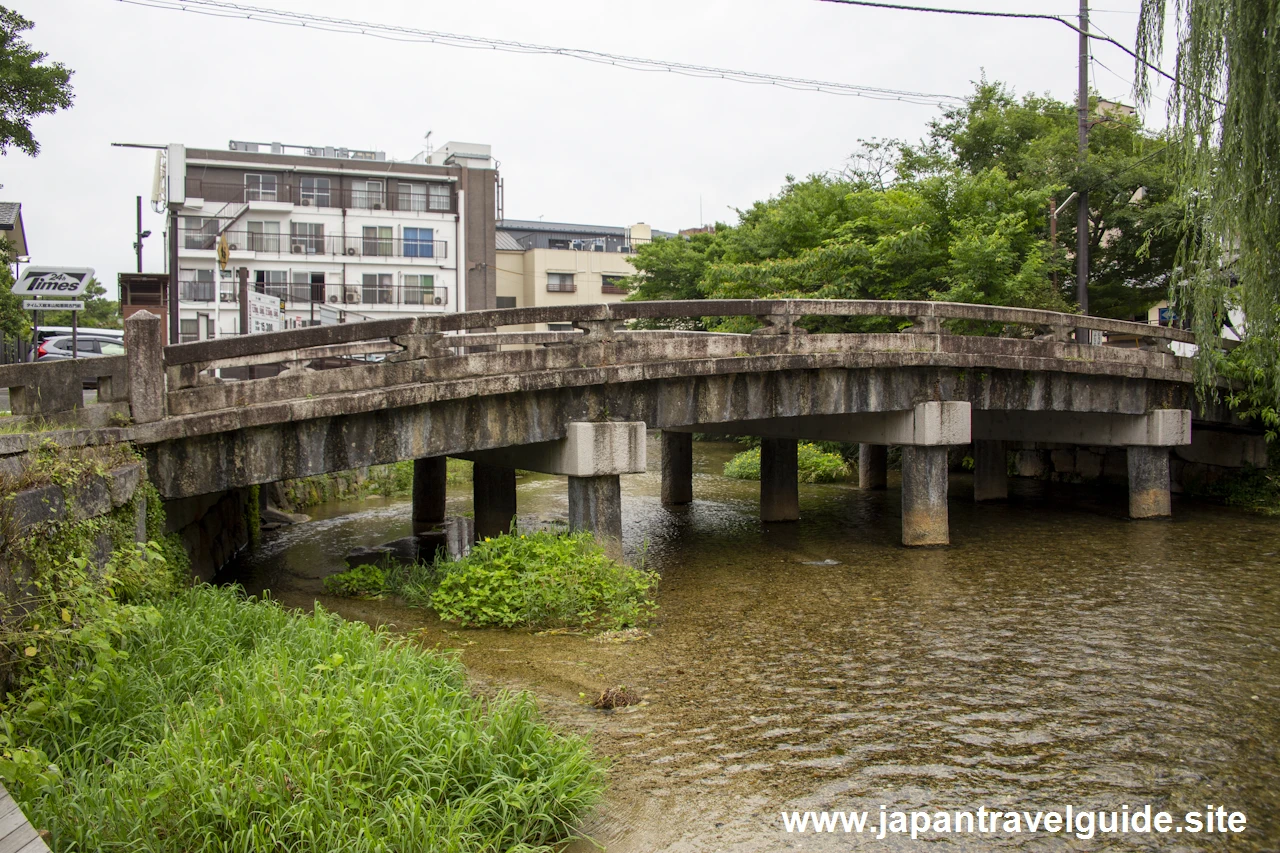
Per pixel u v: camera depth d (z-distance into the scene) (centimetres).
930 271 2455
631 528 1836
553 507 2202
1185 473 2225
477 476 1661
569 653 979
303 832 492
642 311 1262
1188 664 955
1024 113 2809
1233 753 736
